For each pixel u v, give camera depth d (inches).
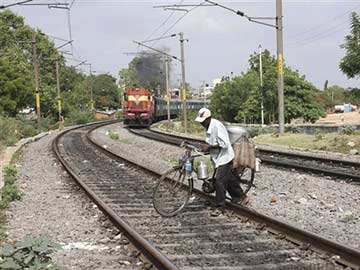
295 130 2283.5
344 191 780.0
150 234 541.3
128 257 462.6
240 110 3991.1
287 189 814.5
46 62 5383.9
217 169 642.2
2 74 3095.5
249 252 463.8
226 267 416.8
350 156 1293.1
